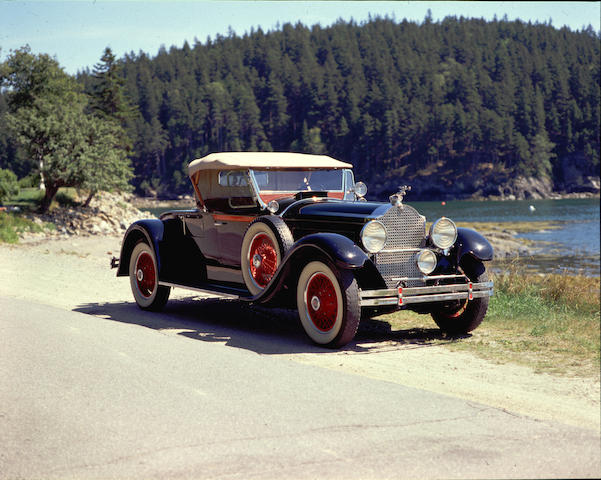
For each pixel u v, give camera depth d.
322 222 6.88
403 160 184.00
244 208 7.52
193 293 10.71
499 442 3.41
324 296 6.42
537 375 5.63
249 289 7.26
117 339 5.61
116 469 2.93
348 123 192.00
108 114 76.31
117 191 48.19
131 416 3.61
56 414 3.61
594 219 75.94
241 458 3.07
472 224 64.25
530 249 40.47
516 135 172.00
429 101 197.62
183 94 199.12
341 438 3.37
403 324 8.02
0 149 48.69
